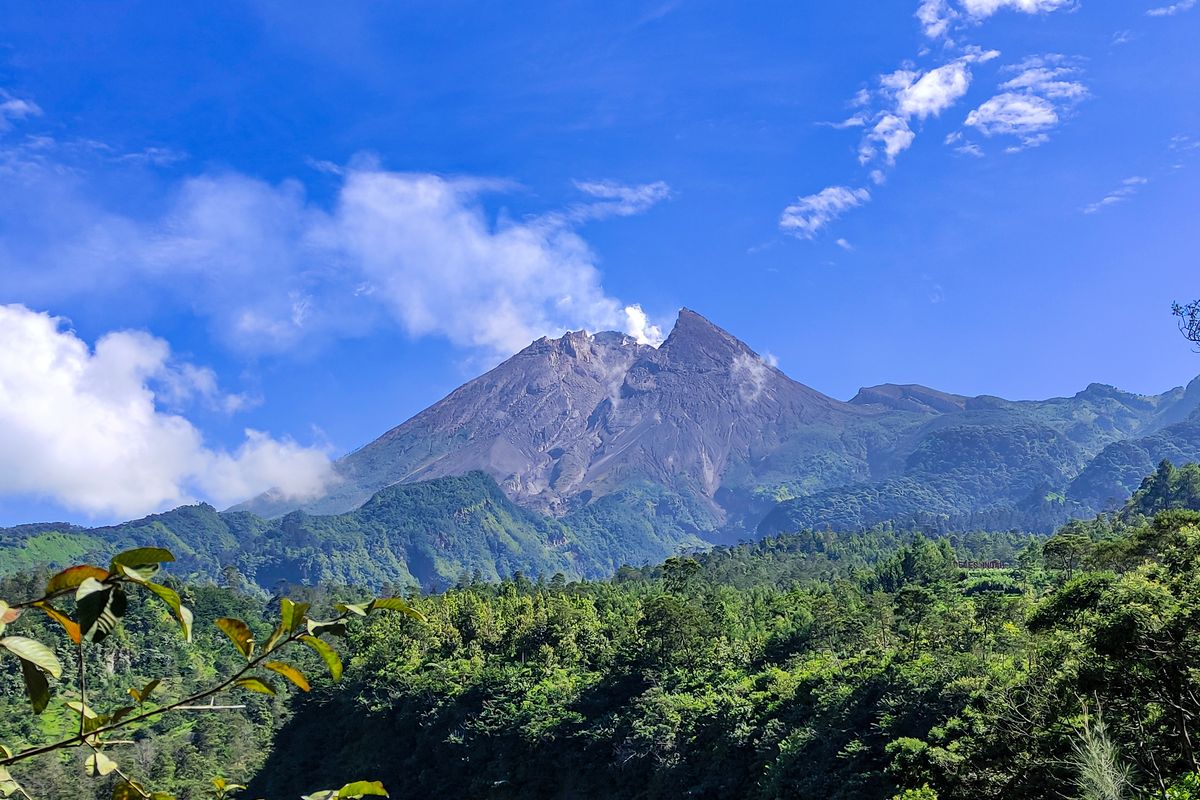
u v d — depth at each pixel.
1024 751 34.31
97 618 3.67
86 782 74.12
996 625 67.69
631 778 73.06
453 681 97.44
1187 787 23.20
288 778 101.94
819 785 54.94
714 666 85.75
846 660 70.62
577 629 105.69
